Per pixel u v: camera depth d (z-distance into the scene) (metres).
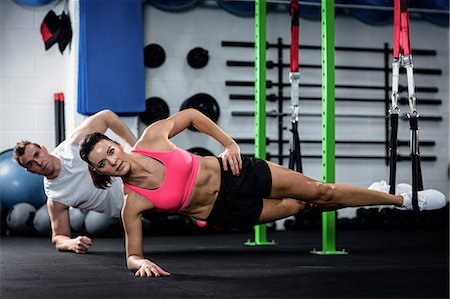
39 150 4.11
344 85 6.96
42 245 4.88
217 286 2.86
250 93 6.79
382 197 3.66
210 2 6.74
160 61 6.54
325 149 4.18
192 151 6.51
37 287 2.87
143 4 6.54
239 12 6.76
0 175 5.83
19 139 6.41
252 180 3.42
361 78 7.09
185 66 6.65
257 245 4.99
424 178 7.22
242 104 6.77
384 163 7.10
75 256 4.13
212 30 6.74
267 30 6.83
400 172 7.11
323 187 3.57
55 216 4.44
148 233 5.91
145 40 6.55
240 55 6.81
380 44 7.16
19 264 3.73
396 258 4.04
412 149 3.48
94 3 6.05
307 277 3.16
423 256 4.16
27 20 6.44
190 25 6.68
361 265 3.67
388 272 3.36
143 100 6.17
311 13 6.83
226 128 6.71
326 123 4.18
